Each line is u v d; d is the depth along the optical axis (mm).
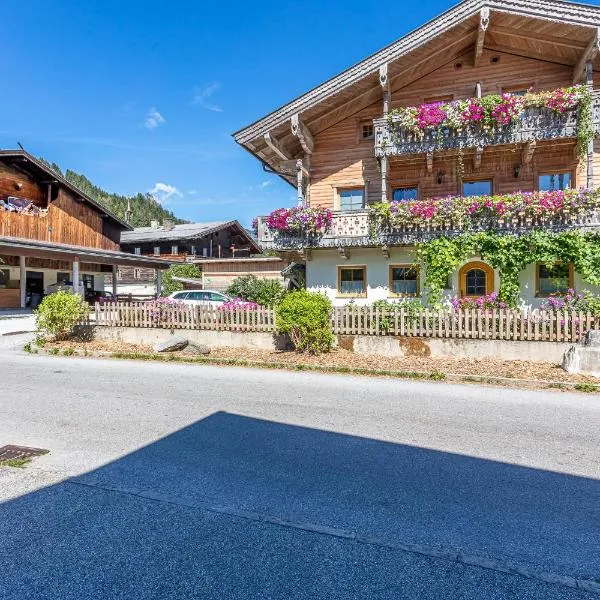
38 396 7934
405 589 2881
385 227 15602
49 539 3436
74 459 5020
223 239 48625
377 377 9820
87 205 31609
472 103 14961
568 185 16141
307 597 2799
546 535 3537
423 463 4973
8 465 4824
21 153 25156
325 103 17000
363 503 4035
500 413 7008
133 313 14172
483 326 11211
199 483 4430
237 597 2799
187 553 3260
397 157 16406
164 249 42938
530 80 16422
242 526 3633
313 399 7836
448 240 14891
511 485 4434
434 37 15578
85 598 2797
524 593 2863
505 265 14547
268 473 4680
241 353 12297
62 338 14414
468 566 3131
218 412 6961
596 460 5090
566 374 9500
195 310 13562
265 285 25109
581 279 14805
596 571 3094
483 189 16969
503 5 14688
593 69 15758
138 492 4223
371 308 12000
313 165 18734
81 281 33062
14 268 28406
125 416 6707
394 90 17688
